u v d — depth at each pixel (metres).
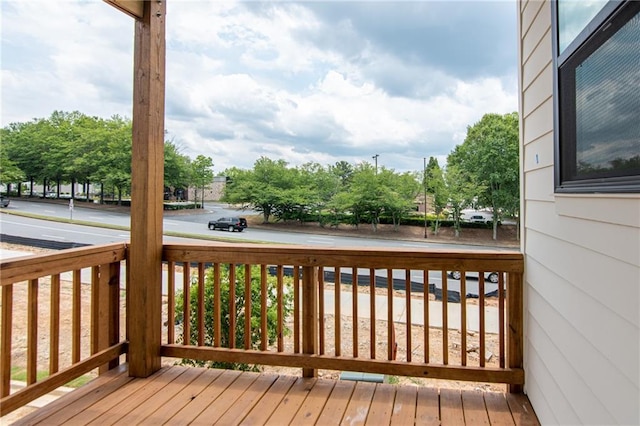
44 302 4.75
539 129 1.86
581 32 1.29
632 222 1.03
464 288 2.16
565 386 1.53
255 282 3.31
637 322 1.00
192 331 3.21
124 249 2.49
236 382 2.28
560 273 1.59
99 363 2.27
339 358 2.26
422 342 4.01
